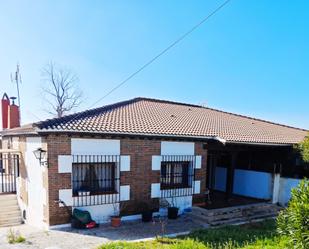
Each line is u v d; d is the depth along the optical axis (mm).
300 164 14508
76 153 9297
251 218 11188
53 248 7043
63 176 9078
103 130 9438
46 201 9062
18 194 13953
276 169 14297
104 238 8086
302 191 5629
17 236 8148
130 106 14867
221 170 16641
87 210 9500
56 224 8945
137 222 10094
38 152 9492
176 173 11930
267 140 13562
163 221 9797
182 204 11742
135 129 10383
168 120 13430
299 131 20656
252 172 15023
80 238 8023
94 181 9930
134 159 10516
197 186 12203
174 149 11508
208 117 17000
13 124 19422
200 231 8805
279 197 14227
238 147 13945
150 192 10898
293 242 5488
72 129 8898
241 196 14914
